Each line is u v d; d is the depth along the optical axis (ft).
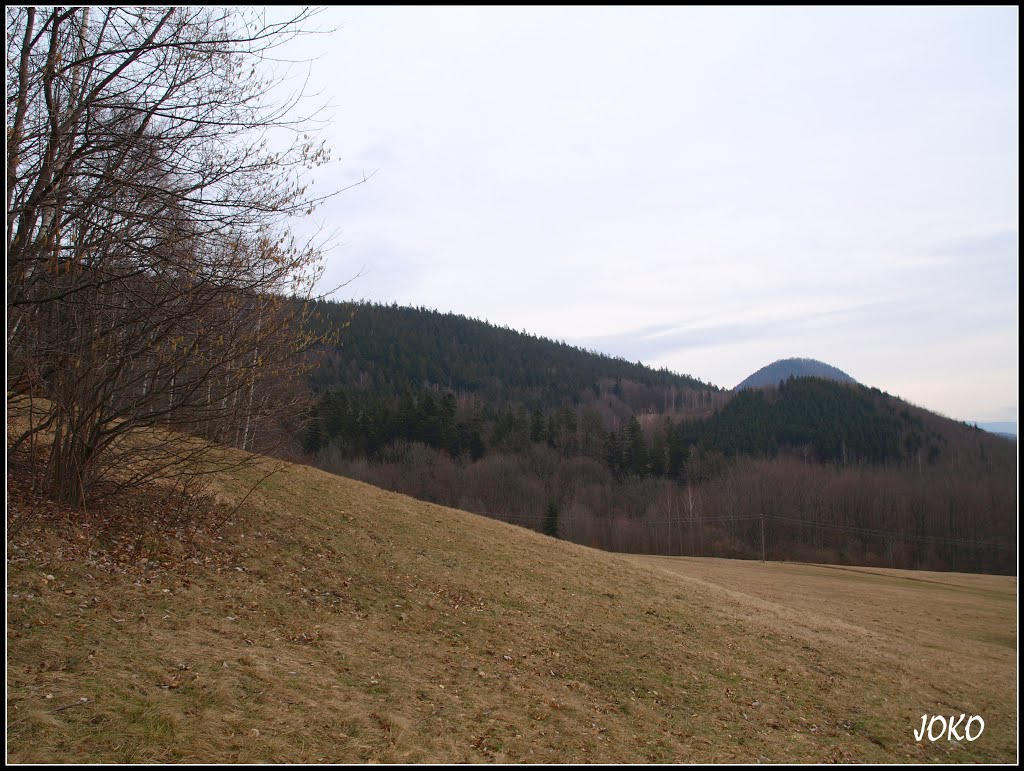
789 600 94.02
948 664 63.05
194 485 46.78
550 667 39.60
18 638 24.39
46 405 41.50
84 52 29.60
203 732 21.99
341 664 31.76
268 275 33.40
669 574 81.05
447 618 43.55
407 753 24.45
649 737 32.58
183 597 33.32
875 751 37.11
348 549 50.93
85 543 34.30
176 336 33.19
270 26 30.17
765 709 40.37
